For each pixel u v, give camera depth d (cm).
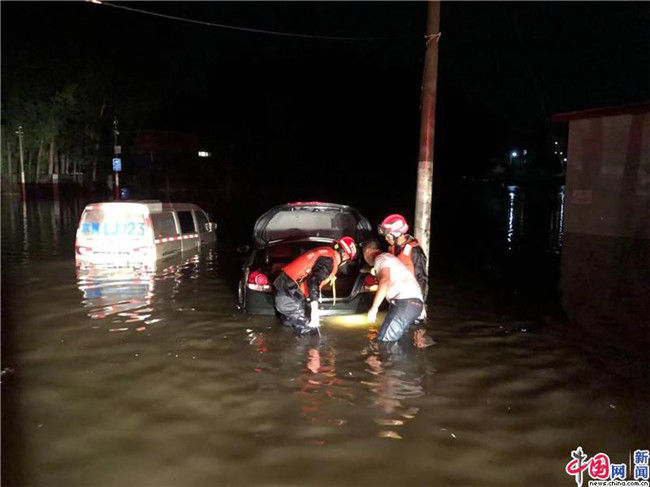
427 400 469
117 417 434
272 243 819
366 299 717
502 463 376
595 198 1538
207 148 5288
